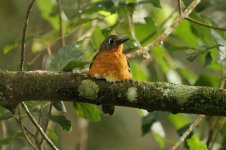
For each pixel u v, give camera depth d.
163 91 8.14
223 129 11.98
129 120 16.95
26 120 13.87
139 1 10.41
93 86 8.25
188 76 12.94
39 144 9.10
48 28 15.78
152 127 11.73
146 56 10.05
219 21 13.99
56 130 15.45
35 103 9.24
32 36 10.94
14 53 15.12
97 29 12.24
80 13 11.02
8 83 8.15
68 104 15.48
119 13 10.83
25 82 8.18
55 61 9.27
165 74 12.81
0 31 15.41
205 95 8.05
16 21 15.69
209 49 10.38
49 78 8.25
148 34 12.02
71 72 8.41
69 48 9.38
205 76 11.56
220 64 11.09
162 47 12.12
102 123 16.61
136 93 8.21
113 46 9.50
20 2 15.84
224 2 11.21
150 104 8.23
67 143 15.30
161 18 14.06
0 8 15.66
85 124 13.83
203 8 11.02
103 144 16.36
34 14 15.78
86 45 11.70
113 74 8.71
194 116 13.29
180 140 9.49
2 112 9.10
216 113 8.12
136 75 11.97
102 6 10.83
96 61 8.95
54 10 13.09
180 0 10.38
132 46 10.03
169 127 16.88
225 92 8.03
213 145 12.03
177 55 17.09
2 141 9.57
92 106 9.29
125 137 16.72
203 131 12.18
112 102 8.34
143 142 17.09
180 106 8.14
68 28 11.68
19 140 13.39
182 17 10.31
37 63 14.02
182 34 12.16
